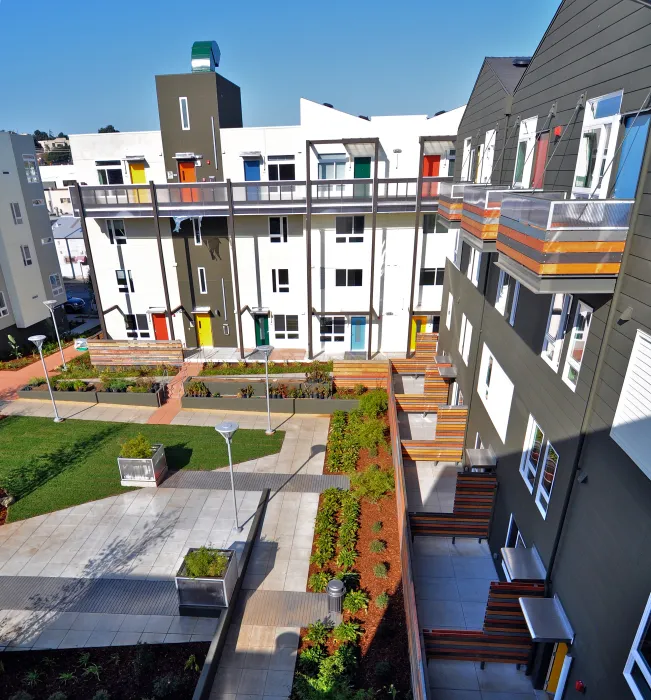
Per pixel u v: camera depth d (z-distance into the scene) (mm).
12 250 22953
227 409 17844
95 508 12625
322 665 8180
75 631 9188
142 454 13188
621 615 5398
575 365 6824
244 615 9391
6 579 10422
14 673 8430
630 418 5355
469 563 10516
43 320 25406
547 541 7539
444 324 17672
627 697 5199
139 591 10086
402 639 8719
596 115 6453
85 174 22016
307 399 17391
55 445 15602
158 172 21766
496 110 11383
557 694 6848
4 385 20266
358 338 22328
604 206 5344
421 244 20281
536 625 6730
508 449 9734
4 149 22438
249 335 22859
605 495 5867
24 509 12602
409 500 12586
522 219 6254
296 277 21594
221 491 13234
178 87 20203
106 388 19016
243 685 8102
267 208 19562
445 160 19656
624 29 5645
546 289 5699
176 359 21125
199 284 22172
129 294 22594
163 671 8391
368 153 19766
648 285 5035
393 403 15273
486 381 11758
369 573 10195
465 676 8133
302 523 11984
